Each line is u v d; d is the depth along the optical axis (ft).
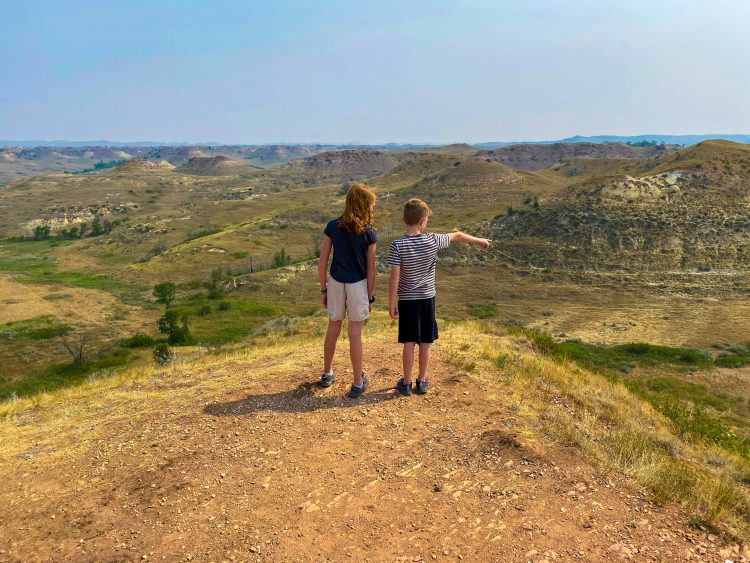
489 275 296.71
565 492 11.66
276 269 331.36
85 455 14.49
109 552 9.77
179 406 17.95
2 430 18.83
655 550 9.77
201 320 213.66
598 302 244.01
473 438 14.19
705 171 361.51
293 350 27.09
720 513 10.95
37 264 410.11
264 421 15.66
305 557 9.45
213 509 11.07
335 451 13.56
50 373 142.00
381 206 535.60
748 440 31.53
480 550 9.63
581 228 325.83
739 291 242.37
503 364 22.30
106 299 269.03
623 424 18.25
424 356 17.34
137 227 563.48
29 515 11.30
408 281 15.93
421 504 11.12
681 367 137.90
